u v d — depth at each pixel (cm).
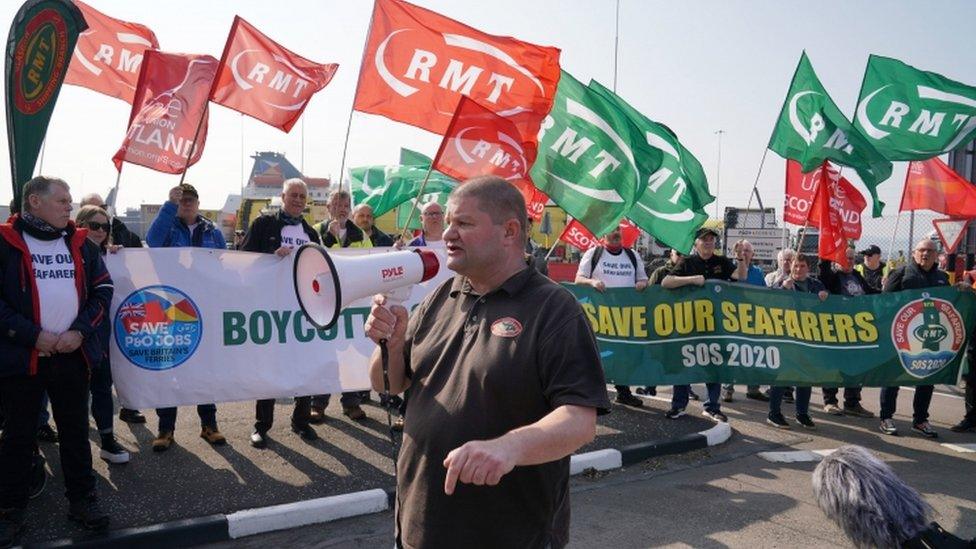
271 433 620
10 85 455
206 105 627
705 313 720
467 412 197
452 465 162
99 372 518
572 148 748
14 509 395
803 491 549
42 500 454
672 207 849
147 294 528
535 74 675
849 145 812
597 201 744
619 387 800
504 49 663
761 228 2220
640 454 618
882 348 719
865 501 212
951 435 751
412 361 221
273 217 599
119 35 813
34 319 394
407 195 1300
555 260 2523
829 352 718
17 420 393
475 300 213
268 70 641
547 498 199
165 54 690
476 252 205
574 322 194
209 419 584
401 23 648
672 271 754
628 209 738
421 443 204
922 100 956
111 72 811
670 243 850
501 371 194
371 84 647
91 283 423
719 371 720
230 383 550
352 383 592
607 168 739
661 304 721
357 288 214
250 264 561
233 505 458
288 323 572
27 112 471
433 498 200
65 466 409
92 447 568
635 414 751
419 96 657
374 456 566
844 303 722
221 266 551
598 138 739
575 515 491
